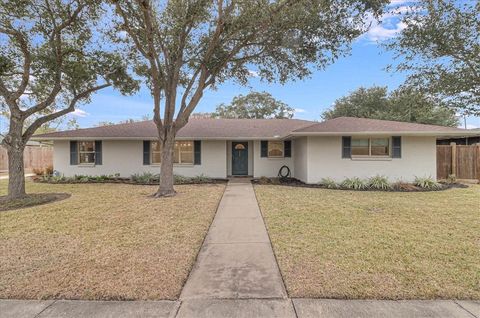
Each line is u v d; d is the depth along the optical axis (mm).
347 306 3051
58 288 3453
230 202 8891
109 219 6805
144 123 17359
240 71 11000
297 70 10273
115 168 15547
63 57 9852
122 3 8172
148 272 3895
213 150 15617
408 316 2863
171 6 8867
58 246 4953
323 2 7824
